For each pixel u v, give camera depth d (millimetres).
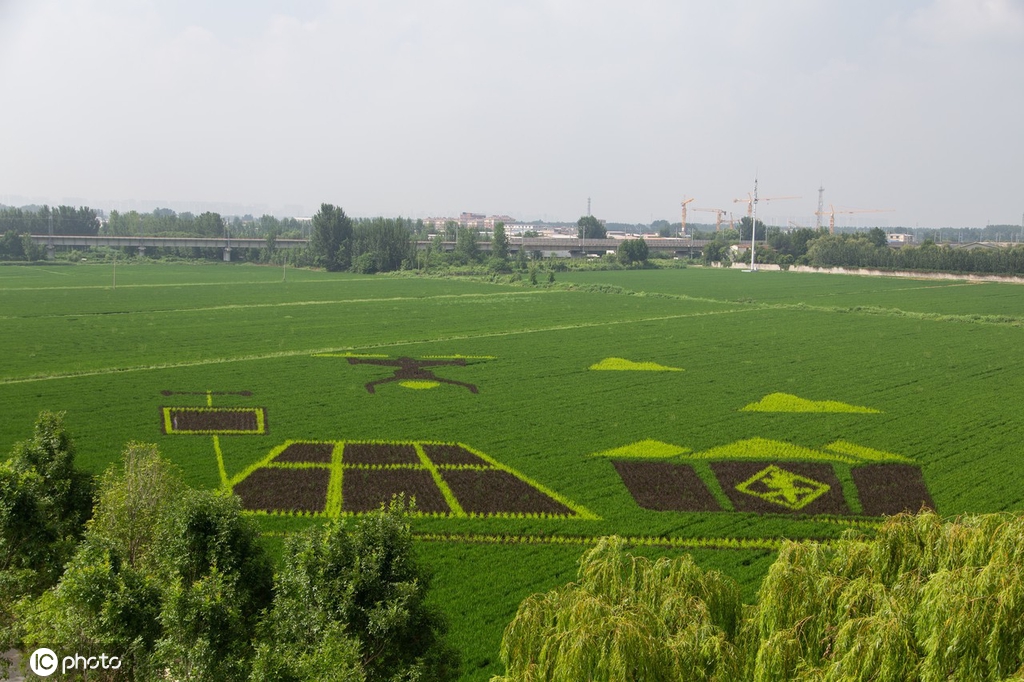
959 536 18875
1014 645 16141
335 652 17938
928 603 16641
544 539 33375
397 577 20500
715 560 31422
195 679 18453
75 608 19859
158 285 144125
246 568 21281
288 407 54062
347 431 48594
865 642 16234
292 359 71062
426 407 54562
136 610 19641
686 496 38438
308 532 21906
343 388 59938
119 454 43188
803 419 52312
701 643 17203
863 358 74438
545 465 42625
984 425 51156
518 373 66250
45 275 164250
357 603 20000
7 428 47562
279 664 18000
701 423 51125
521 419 51719
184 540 21234
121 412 51906
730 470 42219
